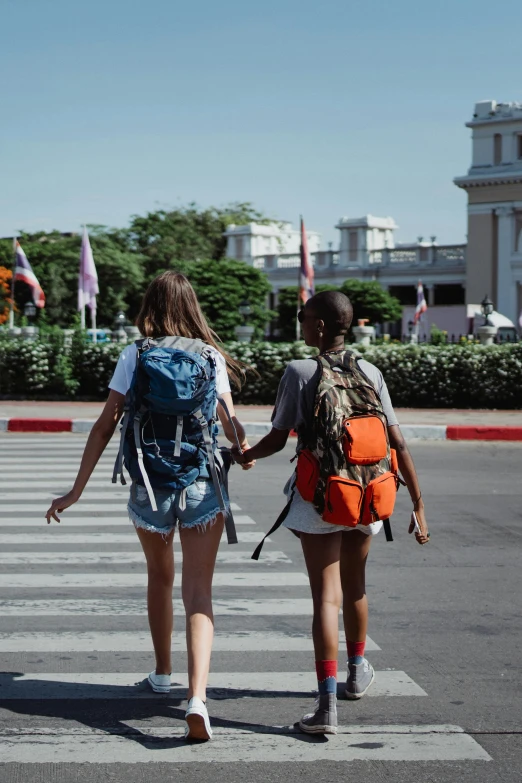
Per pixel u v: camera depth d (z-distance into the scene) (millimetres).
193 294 4172
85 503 9383
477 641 5258
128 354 3982
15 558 7094
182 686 4523
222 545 7680
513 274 54938
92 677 4633
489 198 55438
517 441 15414
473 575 6758
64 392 21281
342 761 3680
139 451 3863
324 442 3871
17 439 15195
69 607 5824
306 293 27531
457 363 19234
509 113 54531
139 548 7445
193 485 3887
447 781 3504
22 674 4660
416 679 4645
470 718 4141
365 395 3961
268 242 66750
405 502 9766
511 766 3646
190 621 3857
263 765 3637
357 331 20688
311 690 4480
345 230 61156
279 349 19781
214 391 3967
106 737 3898
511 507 9484
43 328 22469
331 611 3939
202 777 3525
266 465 12320
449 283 57969
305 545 4016
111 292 60938
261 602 5988
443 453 13828
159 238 70000
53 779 3496
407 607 5930
